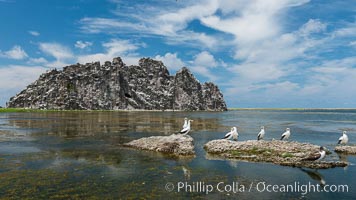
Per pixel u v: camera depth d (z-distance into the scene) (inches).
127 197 827.4
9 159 1309.1
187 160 1315.2
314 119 5319.9
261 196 850.8
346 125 3654.0
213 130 2743.6
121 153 1476.4
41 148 1614.2
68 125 3070.9
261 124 3683.6
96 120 3887.8
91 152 1501.0
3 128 2701.8
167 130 2642.7
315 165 1187.3
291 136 2342.5
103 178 1010.7
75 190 881.5
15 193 850.8
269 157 1317.7
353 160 1343.5
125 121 3762.3
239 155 1381.6
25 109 7268.7
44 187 906.7
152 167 1176.2
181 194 857.5
